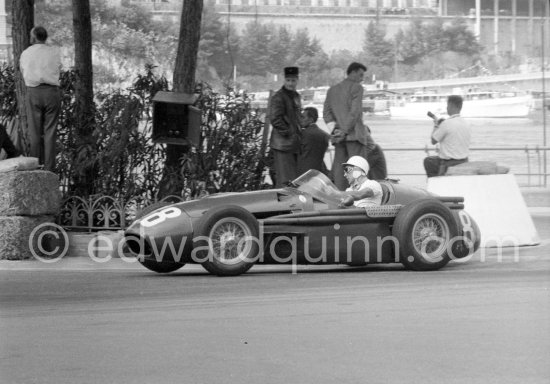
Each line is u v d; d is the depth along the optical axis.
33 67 18.53
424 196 16.45
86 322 11.25
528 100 149.12
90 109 20.08
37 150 18.72
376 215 15.55
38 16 116.00
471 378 8.48
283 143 19.61
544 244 19.73
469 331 10.55
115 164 19.20
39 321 11.34
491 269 16.03
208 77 168.38
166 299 12.91
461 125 21.83
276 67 194.88
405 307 12.11
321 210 15.46
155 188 19.45
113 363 9.12
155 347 9.83
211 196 15.96
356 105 20.11
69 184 19.48
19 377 8.63
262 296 13.12
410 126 141.50
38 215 17.52
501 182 19.58
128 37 148.75
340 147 20.31
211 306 12.30
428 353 9.48
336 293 13.34
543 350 9.60
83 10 20.69
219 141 19.69
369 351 9.58
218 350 9.66
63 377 8.61
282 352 9.56
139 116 19.42
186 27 19.81
